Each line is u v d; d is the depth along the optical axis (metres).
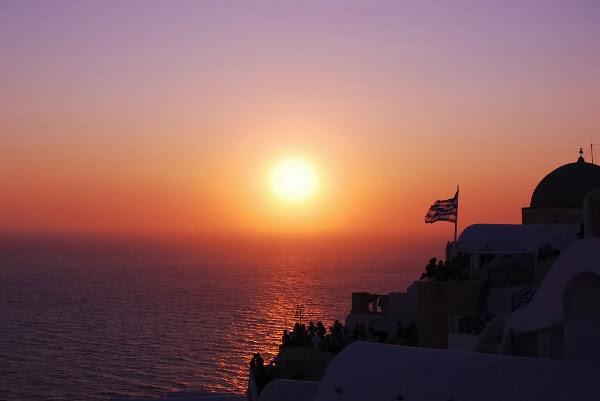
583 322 19.61
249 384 35.88
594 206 21.20
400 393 20.14
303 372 33.81
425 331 30.97
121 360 106.06
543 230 35.81
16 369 101.56
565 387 17.52
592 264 18.88
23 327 138.75
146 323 141.62
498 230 36.56
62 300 184.25
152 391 88.62
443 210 38.53
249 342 118.00
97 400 84.94
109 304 174.62
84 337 126.44
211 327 134.88
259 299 183.00
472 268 36.03
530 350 22.09
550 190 40.81
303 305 168.12
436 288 30.73
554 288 20.14
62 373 98.88
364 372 21.33
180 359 105.81
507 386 18.31
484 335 25.41
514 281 31.48
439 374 19.64
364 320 42.28
